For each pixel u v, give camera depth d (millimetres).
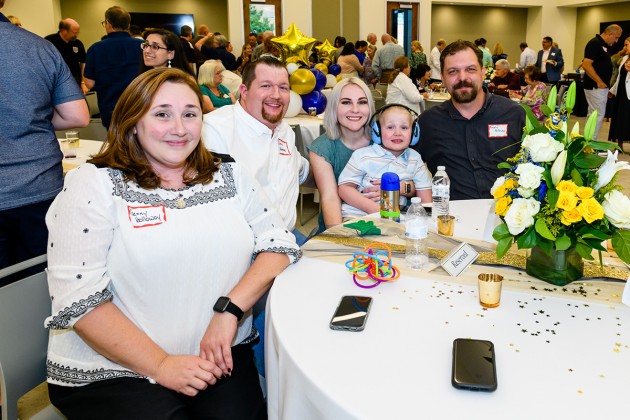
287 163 2061
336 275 1316
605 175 1139
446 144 2467
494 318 1075
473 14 15438
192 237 1229
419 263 1366
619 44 13883
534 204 1146
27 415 1238
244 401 1222
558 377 865
